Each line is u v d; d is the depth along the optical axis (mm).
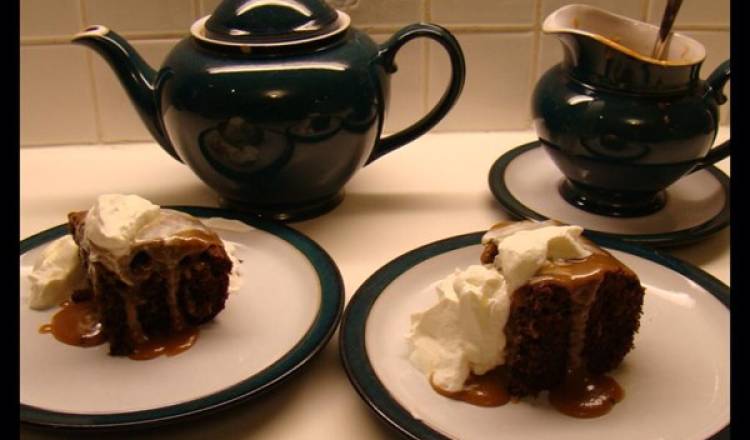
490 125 916
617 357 634
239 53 714
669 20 751
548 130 757
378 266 733
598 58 728
